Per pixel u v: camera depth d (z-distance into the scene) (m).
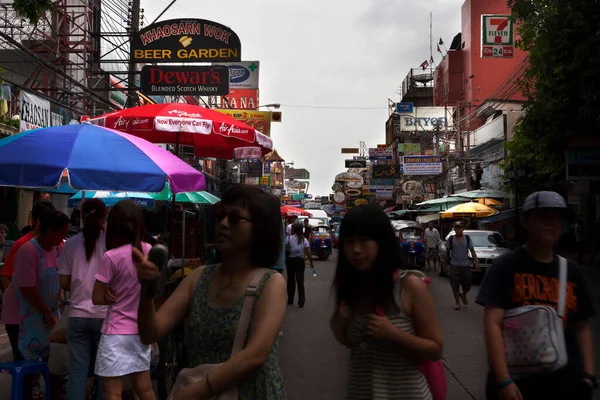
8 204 15.84
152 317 2.35
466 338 9.71
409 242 24.72
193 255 10.81
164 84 18.58
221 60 18.83
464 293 13.12
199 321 2.48
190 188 5.83
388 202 70.44
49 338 5.07
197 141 9.02
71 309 4.89
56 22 20.64
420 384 2.85
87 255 4.89
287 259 13.63
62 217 5.57
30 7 8.88
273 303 2.42
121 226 4.61
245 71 32.03
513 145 20.75
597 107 16.09
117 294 4.52
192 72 18.58
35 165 5.01
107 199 11.13
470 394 6.50
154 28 18.97
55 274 5.66
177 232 10.78
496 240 19.91
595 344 8.38
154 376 5.87
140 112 7.43
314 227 37.44
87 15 21.73
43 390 6.30
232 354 2.39
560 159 18.70
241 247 2.51
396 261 2.90
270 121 30.59
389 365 2.85
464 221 28.56
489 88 43.38
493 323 3.08
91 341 4.93
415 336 2.84
